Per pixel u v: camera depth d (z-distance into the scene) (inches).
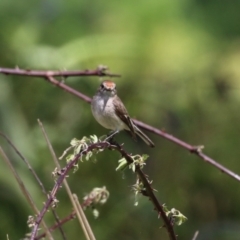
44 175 448.5
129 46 518.0
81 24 525.0
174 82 529.7
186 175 547.5
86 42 505.0
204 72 530.3
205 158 326.6
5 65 483.5
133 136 352.8
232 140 543.5
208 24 541.3
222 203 551.5
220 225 532.1
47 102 509.4
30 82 499.5
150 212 503.2
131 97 532.1
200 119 547.5
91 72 339.0
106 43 511.8
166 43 525.3
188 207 548.4
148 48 521.3
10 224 403.5
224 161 544.7
